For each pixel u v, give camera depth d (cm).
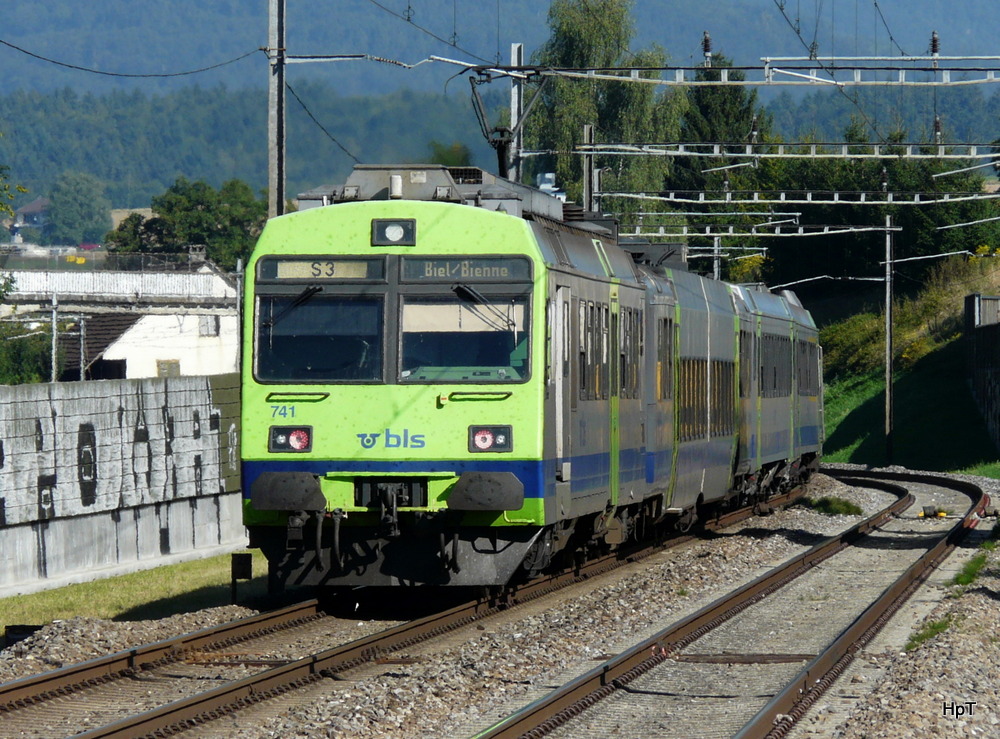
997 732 3425
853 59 8256
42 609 6128
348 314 5091
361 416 5012
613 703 3797
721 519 9694
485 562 5072
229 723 3450
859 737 3259
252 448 5075
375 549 5100
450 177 5409
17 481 6856
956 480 15388
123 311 19712
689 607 5831
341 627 5066
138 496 7844
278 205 7856
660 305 7175
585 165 12738
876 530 9862
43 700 3756
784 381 11450
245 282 5153
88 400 7438
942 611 5647
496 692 3850
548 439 5075
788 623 5406
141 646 4325
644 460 6812
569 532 5728
